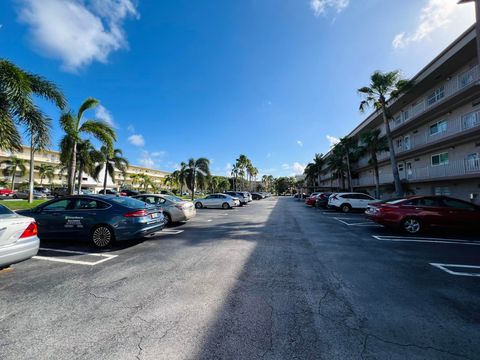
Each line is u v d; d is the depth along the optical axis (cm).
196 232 917
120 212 653
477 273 462
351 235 854
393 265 514
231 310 323
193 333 272
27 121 984
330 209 2094
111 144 1633
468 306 332
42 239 733
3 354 238
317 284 411
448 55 1544
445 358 230
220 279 434
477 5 805
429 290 385
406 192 2173
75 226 660
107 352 241
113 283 416
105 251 627
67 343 255
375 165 2447
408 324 288
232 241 755
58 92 1123
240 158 7200
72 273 463
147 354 238
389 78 1831
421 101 2080
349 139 3338
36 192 3812
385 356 233
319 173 5806
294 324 290
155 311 321
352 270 482
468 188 1695
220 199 2269
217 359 231
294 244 713
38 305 338
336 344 252
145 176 7244
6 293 377
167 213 1061
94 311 321
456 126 1669
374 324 289
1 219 404
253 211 1955
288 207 2445
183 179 4350
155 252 619
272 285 407
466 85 1507
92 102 1595
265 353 239
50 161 5616
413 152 2100
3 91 912
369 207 973
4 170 4719
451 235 843
